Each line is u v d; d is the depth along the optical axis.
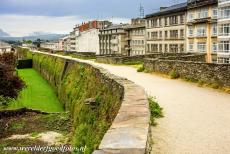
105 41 121.94
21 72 77.44
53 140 22.03
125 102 10.68
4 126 26.22
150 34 86.12
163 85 23.44
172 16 74.31
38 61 78.12
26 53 107.69
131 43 102.19
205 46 62.59
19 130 24.92
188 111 14.03
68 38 181.12
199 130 10.84
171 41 75.44
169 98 17.59
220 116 13.00
